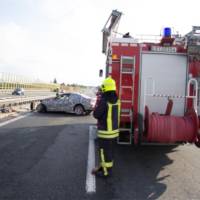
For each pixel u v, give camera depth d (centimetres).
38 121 1600
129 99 859
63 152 884
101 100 661
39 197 538
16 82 5775
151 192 577
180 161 824
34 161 777
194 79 851
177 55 871
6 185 596
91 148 944
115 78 858
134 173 704
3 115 1797
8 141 1029
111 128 661
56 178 645
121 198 543
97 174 666
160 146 997
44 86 8238
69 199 532
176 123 765
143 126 816
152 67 865
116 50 856
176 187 609
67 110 2038
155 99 870
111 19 1287
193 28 855
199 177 679
